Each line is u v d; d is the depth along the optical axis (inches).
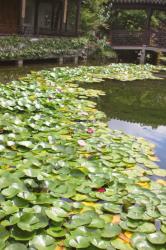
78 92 299.6
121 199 122.0
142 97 319.6
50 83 320.5
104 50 661.9
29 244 94.7
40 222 102.7
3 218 104.3
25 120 196.2
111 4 721.6
